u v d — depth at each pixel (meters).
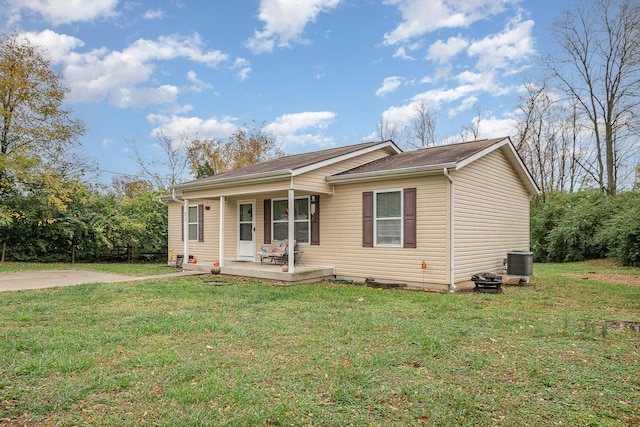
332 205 11.10
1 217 14.33
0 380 3.56
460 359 4.25
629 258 15.34
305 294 8.23
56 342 4.65
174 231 16.59
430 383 3.62
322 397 3.32
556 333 5.26
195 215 15.58
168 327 5.37
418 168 9.12
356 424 2.89
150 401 3.21
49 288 8.88
